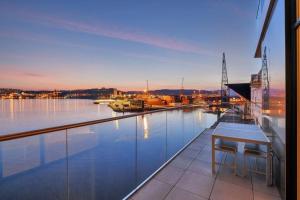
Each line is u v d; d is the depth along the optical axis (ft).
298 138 5.11
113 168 14.33
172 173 8.43
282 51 6.03
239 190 6.84
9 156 14.73
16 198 14.62
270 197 6.34
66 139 7.52
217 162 9.71
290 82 5.45
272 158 7.57
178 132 14.49
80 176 15.20
